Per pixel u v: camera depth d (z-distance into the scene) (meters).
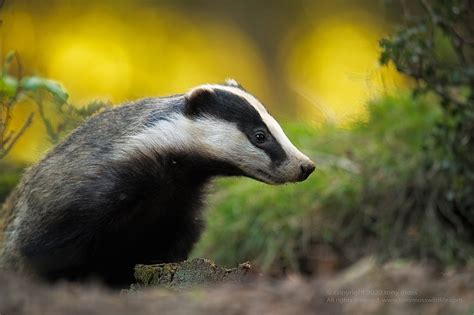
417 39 12.34
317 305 9.24
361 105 16.12
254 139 10.38
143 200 10.29
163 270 9.51
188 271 9.48
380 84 16.27
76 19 27.98
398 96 15.86
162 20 29.11
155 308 8.73
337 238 14.43
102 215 9.98
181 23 29.31
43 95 13.44
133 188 10.16
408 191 14.35
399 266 11.98
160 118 10.48
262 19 29.62
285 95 28.95
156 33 28.97
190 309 8.77
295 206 14.83
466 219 13.83
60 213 9.95
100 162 10.12
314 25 29.00
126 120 10.48
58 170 10.16
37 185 10.21
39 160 10.76
